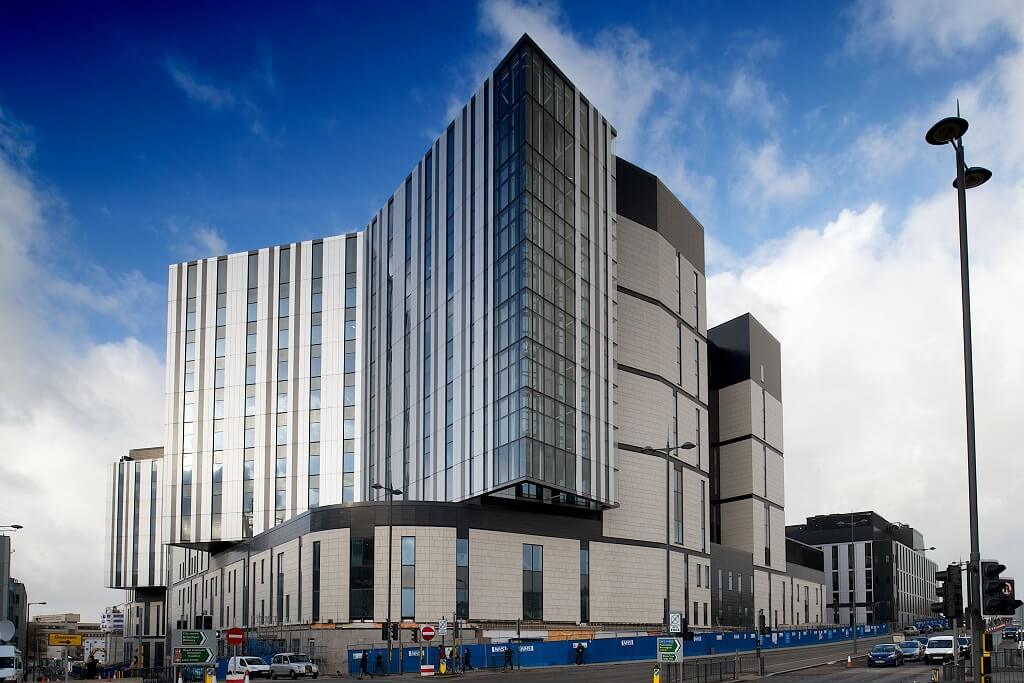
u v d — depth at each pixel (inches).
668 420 3878.0
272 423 4365.2
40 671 3737.7
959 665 2038.6
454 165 3476.9
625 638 2888.8
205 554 4753.9
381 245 4116.6
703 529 4146.2
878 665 2485.2
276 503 4274.1
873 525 7805.1
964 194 1085.8
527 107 3043.8
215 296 4589.1
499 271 3061.0
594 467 3179.1
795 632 3919.8
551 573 3154.5
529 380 2859.3
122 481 5743.1
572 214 3245.6
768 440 5251.0
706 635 3179.1
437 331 3469.5
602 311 3378.4
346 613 2844.5
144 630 6112.2
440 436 3358.8
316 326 4394.7
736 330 5157.5
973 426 1041.5
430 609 2829.7
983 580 988.6
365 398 4183.1
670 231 4099.4
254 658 2492.6
